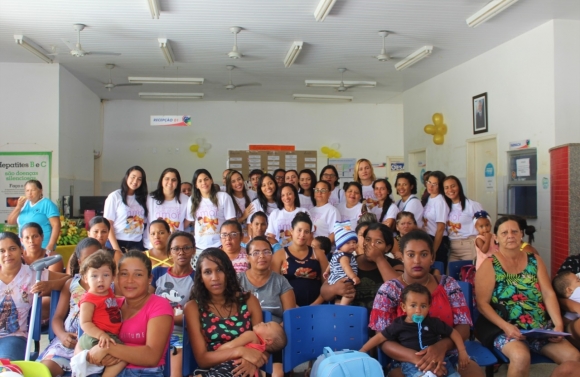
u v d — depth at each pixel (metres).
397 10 5.68
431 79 8.91
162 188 4.53
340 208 5.10
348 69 8.34
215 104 11.14
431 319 2.50
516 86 6.56
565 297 2.97
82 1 5.40
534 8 5.58
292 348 2.51
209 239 4.44
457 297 2.70
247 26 6.21
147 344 2.30
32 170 7.69
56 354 2.58
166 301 2.43
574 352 2.65
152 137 10.92
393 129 11.62
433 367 2.38
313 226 4.66
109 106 10.79
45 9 5.62
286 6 5.56
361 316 2.64
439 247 5.11
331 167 5.67
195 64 8.03
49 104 7.77
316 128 11.41
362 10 5.68
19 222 5.00
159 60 7.75
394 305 2.67
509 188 6.74
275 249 4.06
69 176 8.36
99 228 3.59
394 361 2.60
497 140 6.96
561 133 5.90
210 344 2.47
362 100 11.20
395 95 10.56
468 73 7.71
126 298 2.39
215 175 11.13
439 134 8.48
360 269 3.29
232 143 11.17
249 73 8.65
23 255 3.41
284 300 3.01
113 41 6.79
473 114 7.56
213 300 2.54
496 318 2.85
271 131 11.27
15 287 2.94
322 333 2.61
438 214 5.05
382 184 4.98
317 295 3.51
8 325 2.89
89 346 2.27
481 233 3.91
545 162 6.03
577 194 4.63
